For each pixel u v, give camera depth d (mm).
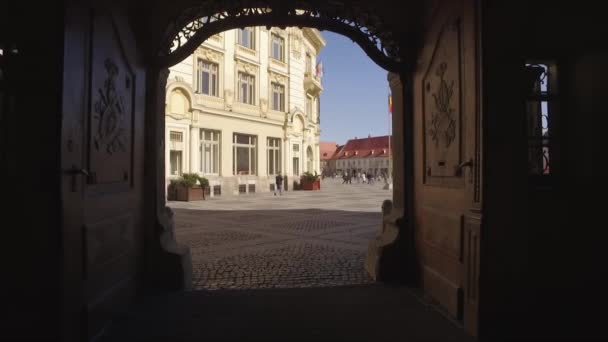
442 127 4168
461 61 3736
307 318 3824
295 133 28281
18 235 2646
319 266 6105
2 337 2645
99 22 3371
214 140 22156
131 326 3609
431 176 4480
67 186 2785
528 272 3314
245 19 4738
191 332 3473
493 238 3291
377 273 5133
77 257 2943
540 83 3645
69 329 2814
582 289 3340
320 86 32406
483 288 3287
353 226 10547
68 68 2787
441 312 3971
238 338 3346
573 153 3490
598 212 3383
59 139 2688
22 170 2658
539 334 3295
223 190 22312
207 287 4957
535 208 3340
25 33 2691
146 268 4645
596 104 3375
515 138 3328
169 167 19406
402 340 3309
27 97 2674
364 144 99438
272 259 6602
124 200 3984
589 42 3379
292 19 4809
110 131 3623
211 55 21359
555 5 3375
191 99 19906
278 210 14820
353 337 3369
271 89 26094
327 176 91500
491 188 3303
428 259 4578
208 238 8648
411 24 4984
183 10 4660
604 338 3314
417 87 4926
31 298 2656
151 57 4645
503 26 3328
